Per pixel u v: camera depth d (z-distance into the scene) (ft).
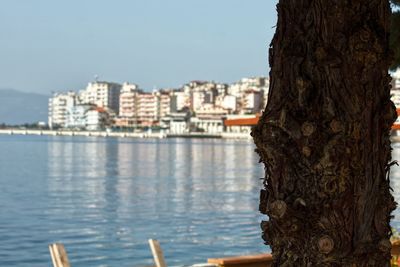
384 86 14.93
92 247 90.38
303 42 14.85
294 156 14.49
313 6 14.79
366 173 14.52
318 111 14.52
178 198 176.35
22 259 79.71
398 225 85.35
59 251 27.45
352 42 14.53
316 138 14.34
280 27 15.21
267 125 14.79
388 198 14.80
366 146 14.55
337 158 14.21
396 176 235.61
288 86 14.84
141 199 172.24
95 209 145.48
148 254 84.79
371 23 14.82
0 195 177.88
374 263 14.43
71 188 204.54
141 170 303.68
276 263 14.85
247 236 101.65
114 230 110.01
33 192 188.65
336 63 14.47
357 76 14.56
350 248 14.32
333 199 14.23
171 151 563.48
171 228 113.50
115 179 246.27
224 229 111.34
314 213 14.33
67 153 491.31
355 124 14.40
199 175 274.16
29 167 313.12
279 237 14.74
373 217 14.55
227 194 189.37
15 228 110.52
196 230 110.42
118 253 85.35
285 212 14.37
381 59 14.75
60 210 142.10
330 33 14.64
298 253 14.52
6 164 335.67
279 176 14.64
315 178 14.32
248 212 140.05
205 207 151.94
